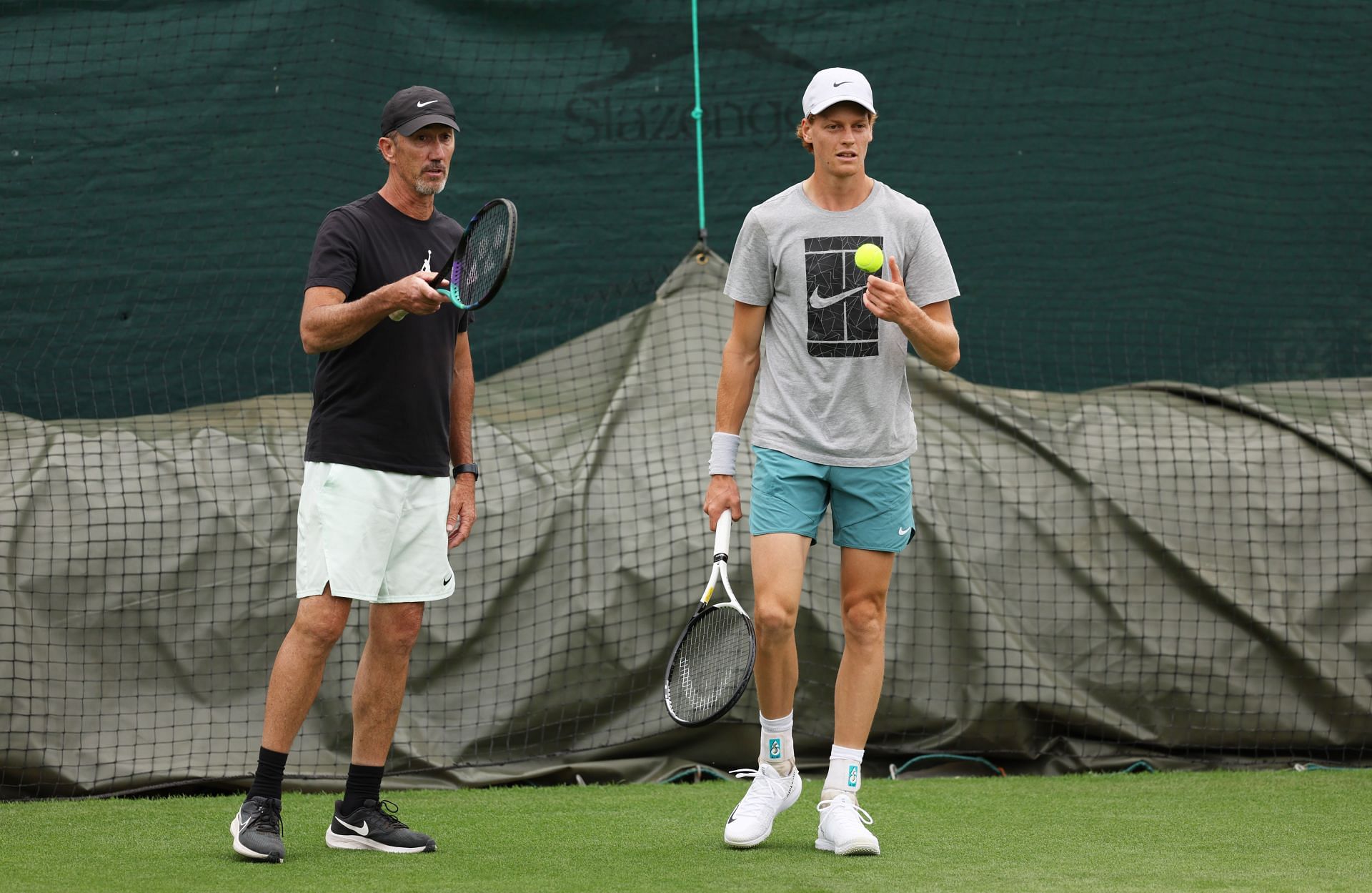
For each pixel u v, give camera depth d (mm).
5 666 18062
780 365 13484
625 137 24641
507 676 19188
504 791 18016
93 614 18625
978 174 24859
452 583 13938
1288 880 12203
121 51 23359
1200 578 20047
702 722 12695
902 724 19297
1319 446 21141
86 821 15883
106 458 19703
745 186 24844
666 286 22969
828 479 13422
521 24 24484
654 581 19516
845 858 13219
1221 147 24922
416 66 24203
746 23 24875
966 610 19625
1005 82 25000
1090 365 24406
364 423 13211
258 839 12953
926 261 13500
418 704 18938
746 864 12930
